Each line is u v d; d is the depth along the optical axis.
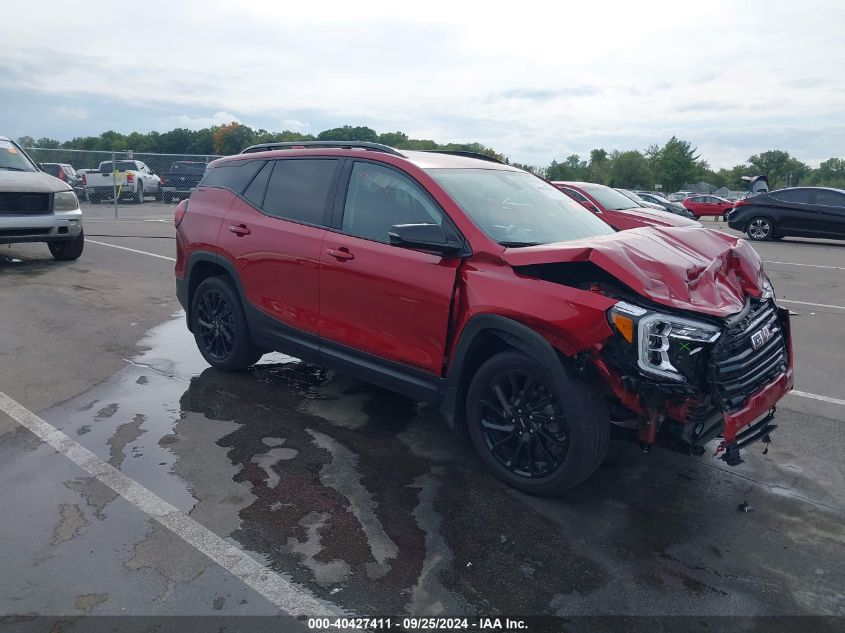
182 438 4.21
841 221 17.02
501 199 4.24
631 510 3.53
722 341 3.16
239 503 3.46
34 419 4.44
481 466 3.96
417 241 3.67
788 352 3.85
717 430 3.29
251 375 5.45
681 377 3.10
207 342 5.52
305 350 4.64
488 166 4.72
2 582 2.78
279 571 2.92
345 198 4.45
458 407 3.87
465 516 3.41
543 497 3.62
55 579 2.81
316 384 5.27
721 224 35.81
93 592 2.73
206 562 2.96
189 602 2.70
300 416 4.62
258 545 3.10
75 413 4.55
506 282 3.53
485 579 2.91
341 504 3.49
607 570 3.01
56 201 9.76
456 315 3.75
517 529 3.31
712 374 3.12
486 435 3.81
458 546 3.15
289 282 4.65
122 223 17.64
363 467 3.91
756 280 3.71
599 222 4.67
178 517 3.31
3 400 4.74
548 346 3.35
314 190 4.66
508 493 3.66
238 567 2.93
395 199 4.19
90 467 3.79
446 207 3.92
